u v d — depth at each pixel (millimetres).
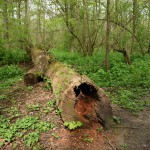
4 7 14156
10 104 6727
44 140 4672
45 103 6387
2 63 13523
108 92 7734
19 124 5254
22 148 4500
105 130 5199
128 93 7586
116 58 12859
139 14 14930
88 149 4449
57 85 6148
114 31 16391
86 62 12500
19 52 15070
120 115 6105
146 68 10180
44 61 8805
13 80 9477
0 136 4820
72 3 15375
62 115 5082
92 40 15750
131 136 5078
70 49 21312
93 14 16844
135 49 17062
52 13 16062
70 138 4711
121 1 14930
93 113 5215
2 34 15195
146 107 6723
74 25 17234
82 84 5242
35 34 21625
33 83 8445
